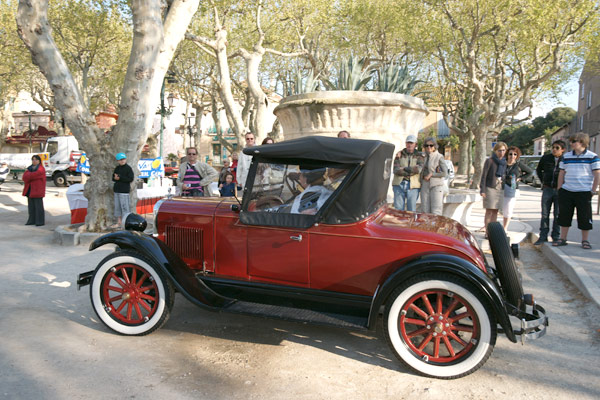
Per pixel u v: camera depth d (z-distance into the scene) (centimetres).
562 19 1502
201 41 1373
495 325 301
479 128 1972
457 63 2033
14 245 765
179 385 298
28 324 403
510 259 329
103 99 3241
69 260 657
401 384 306
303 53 1805
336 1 2045
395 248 331
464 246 321
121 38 2014
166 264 361
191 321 423
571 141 643
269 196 362
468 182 2455
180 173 811
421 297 320
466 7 1575
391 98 775
